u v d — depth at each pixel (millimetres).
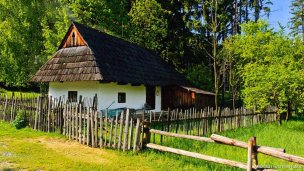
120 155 9492
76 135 11352
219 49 31703
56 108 12531
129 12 33562
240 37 24406
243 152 10297
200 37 33375
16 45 24266
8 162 8383
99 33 21188
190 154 8492
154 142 10156
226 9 29109
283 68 18391
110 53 19750
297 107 20078
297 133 15312
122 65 19594
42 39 26094
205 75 33375
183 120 13359
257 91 18391
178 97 23938
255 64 20328
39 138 11648
